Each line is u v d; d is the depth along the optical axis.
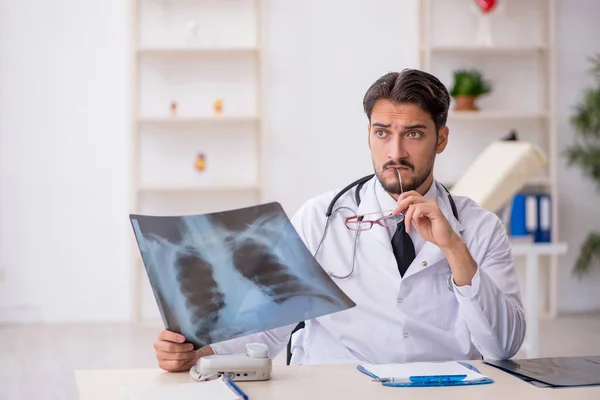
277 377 1.46
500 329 1.64
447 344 1.77
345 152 5.61
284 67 5.56
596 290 5.84
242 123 5.57
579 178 5.79
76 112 5.45
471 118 5.63
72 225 5.48
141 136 5.51
